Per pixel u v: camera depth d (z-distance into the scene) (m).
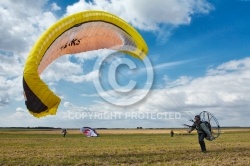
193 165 12.27
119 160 13.84
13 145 25.81
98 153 17.06
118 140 35.16
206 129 16.89
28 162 13.62
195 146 21.20
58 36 15.10
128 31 17.31
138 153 16.73
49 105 14.78
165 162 13.15
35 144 27.47
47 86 14.46
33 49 14.45
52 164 13.05
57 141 33.66
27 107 14.84
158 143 26.59
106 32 17.25
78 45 16.97
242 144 22.48
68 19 15.34
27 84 14.11
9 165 12.98
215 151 17.02
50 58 15.86
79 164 12.94
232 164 12.52
